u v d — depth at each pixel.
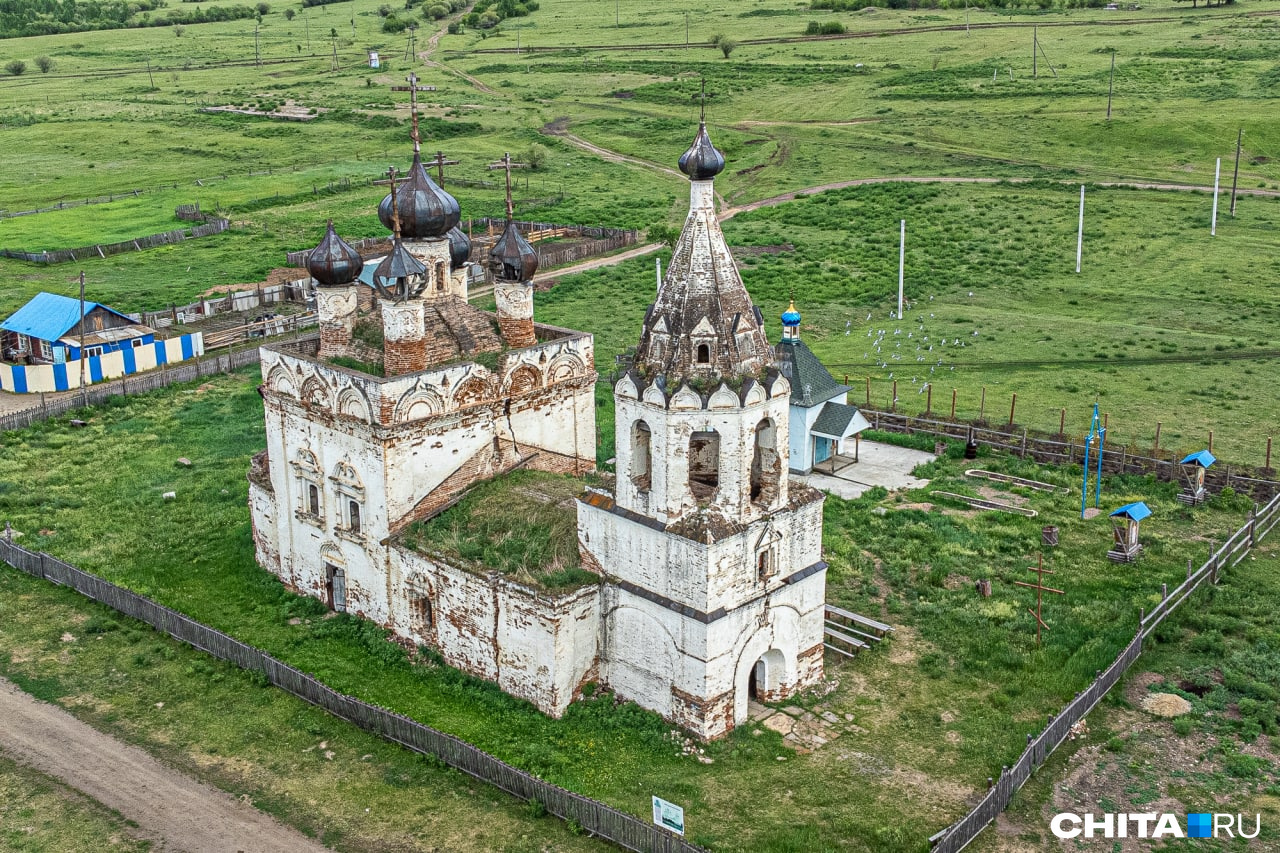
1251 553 45.81
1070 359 73.19
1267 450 53.34
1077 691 35.53
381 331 39.56
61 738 34.03
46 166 145.25
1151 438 58.50
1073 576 43.75
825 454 56.75
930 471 55.16
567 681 34.34
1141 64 168.00
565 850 28.86
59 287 91.81
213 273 97.50
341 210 121.62
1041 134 142.00
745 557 32.66
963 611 40.72
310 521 41.00
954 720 34.41
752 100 175.25
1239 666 37.03
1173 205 111.69
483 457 39.81
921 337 79.12
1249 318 81.38
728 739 33.31
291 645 39.09
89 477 54.59
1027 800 30.80
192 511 50.25
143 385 68.31
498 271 40.72
